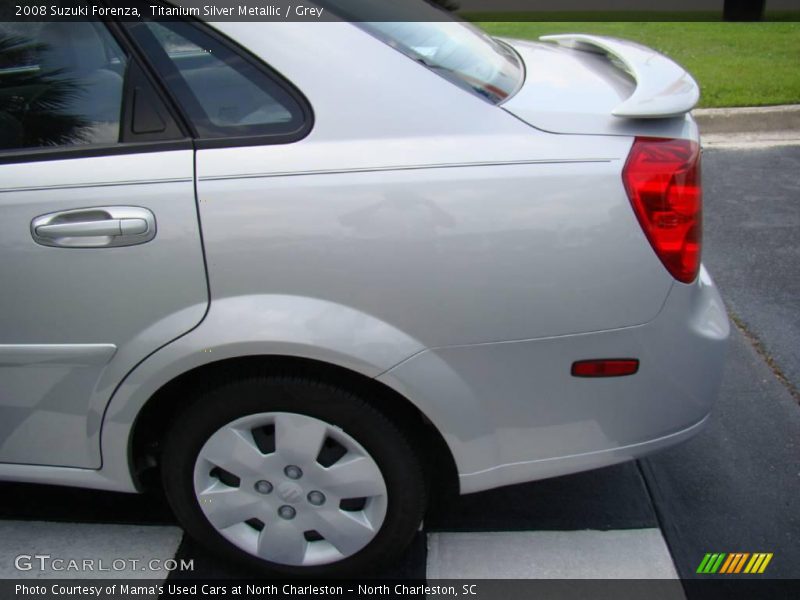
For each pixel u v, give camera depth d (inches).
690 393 74.4
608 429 73.5
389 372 67.7
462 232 65.6
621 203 66.2
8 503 94.8
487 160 65.9
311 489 75.8
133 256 67.1
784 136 226.7
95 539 89.0
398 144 66.2
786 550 85.7
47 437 76.8
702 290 78.2
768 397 112.7
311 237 65.7
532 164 66.1
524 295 66.9
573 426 73.0
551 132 67.6
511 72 79.4
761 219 171.9
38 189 67.7
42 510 93.6
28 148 69.6
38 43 69.6
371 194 65.3
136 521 91.5
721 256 155.5
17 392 74.3
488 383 70.1
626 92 75.2
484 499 93.8
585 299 67.5
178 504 79.6
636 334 69.4
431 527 89.8
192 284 67.3
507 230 65.7
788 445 102.4
